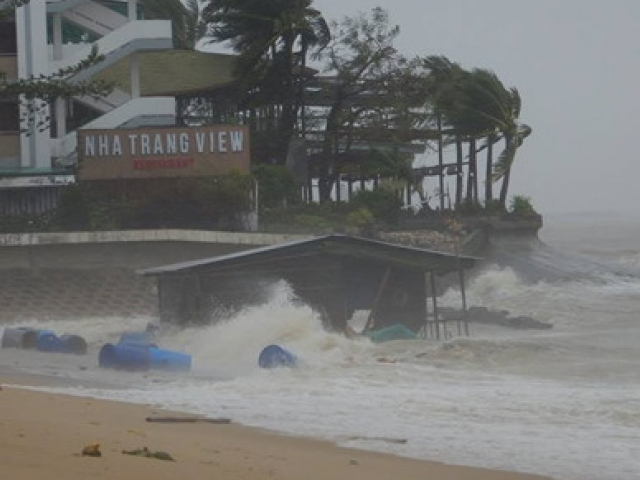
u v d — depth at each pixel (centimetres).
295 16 15725
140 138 12544
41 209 12731
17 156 13138
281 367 6000
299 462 3362
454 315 8856
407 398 4931
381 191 15062
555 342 7262
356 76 16512
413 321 7912
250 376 5803
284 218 13525
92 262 11412
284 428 4125
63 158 13238
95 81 9269
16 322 10219
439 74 16862
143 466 2970
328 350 6712
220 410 4553
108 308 10875
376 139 16725
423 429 4150
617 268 14638
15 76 12938
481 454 3684
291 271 7588
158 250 11594
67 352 7238
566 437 4009
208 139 12612
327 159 16875
